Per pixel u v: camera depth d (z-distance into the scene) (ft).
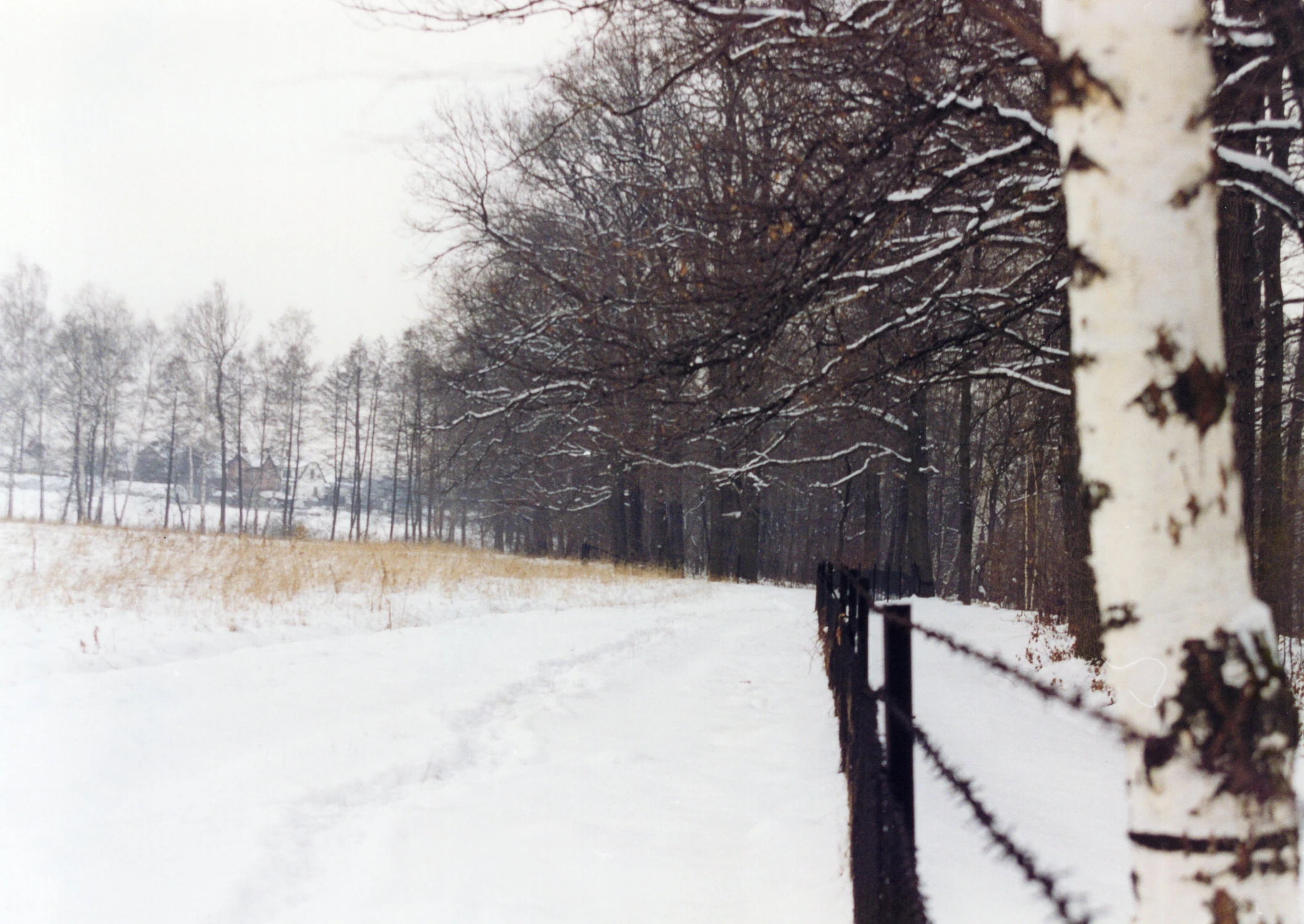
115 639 33.83
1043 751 22.65
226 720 23.97
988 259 32.83
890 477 158.61
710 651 43.75
